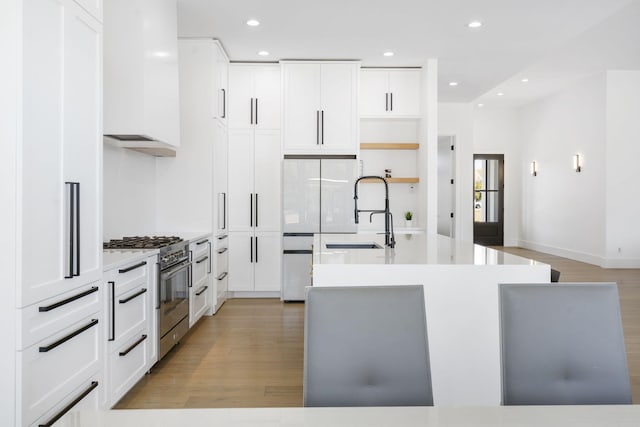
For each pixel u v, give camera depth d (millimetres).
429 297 2379
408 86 6086
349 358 1392
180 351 3773
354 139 5715
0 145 1688
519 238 10727
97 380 2318
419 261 2496
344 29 4715
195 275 4254
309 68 5695
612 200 7535
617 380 1430
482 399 2365
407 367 1402
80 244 2131
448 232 8984
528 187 10266
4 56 1686
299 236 5539
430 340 2371
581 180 8250
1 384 1687
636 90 7469
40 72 1812
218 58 5094
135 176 4301
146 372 3082
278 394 2914
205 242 4617
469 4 4102
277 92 5832
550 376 1427
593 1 4031
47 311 1842
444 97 8188
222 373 3273
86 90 2180
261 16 4371
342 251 3023
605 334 1457
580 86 8219
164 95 3604
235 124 5805
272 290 5809
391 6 4148
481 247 3260
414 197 6660
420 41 5086
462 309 2377
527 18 4426
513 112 10688
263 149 5812
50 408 1890
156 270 3229
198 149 4891
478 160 10789
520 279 2381
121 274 2646
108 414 1061
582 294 1479
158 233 4773
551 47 5285
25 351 1714
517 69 6238
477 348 2377
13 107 1688
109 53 3182
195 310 4258
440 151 9328
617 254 7555
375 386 1390
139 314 2934
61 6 1962
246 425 1008
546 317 1459
